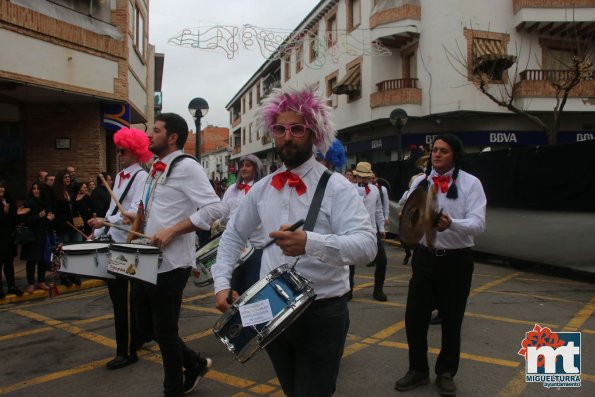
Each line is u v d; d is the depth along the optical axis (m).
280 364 2.44
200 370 3.85
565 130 20.47
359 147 24.25
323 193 2.23
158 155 3.65
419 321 3.81
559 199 8.34
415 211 3.55
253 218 2.56
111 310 6.75
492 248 9.99
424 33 20.14
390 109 20.58
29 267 7.48
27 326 5.98
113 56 11.90
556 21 19.23
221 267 2.50
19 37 9.78
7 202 7.23
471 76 19.02
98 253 3.68
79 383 4.13
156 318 3.40
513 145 20.17
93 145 12.20
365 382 4.00
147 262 3.21
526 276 8.66
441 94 19.50
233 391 3.90
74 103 12.16
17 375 4.35
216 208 3.44
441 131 20.59
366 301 6.80
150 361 4.62
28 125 12.16
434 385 3.90
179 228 3.33
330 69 25.64
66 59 10.82
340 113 24.88
